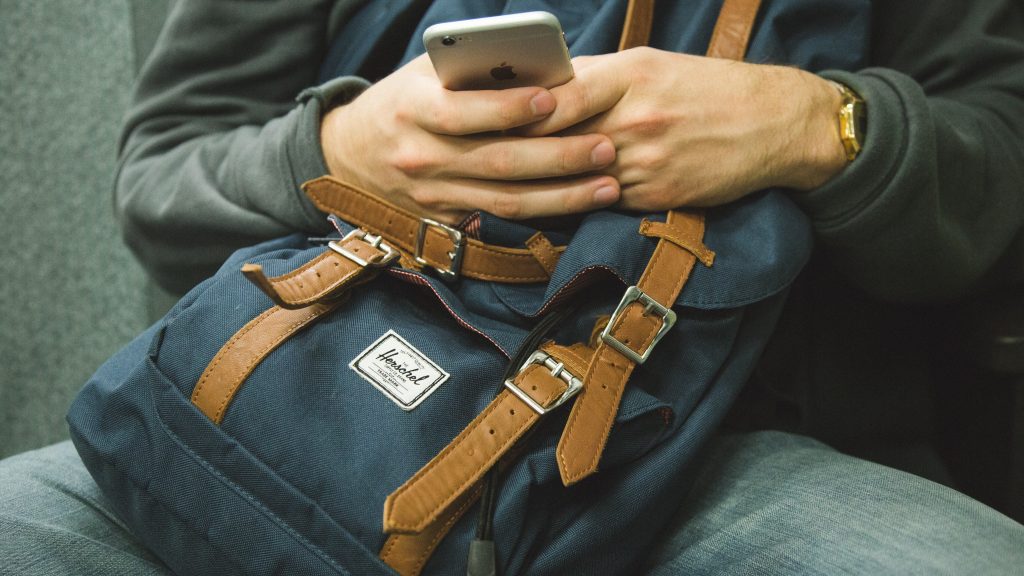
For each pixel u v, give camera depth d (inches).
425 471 14.5
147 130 25.9
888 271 20.5
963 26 23.1
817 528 16.6
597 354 15.9
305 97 21.4
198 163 23.3
